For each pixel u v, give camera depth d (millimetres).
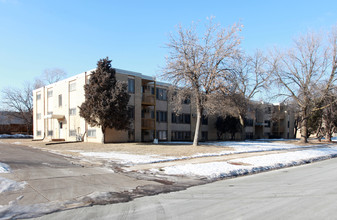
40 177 9984
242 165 13953
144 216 5859
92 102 25859
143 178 10422
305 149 25891
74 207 6543
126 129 27375
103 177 10406
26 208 6391
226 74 22922
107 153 18719
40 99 41281
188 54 23438
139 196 7734
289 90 33531
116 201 7145
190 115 39375
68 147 23500
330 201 7062
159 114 35250
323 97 31719
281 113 57188
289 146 28750
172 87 24047
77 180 9695
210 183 9844
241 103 30203
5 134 55094
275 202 7000
